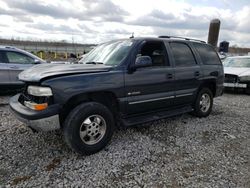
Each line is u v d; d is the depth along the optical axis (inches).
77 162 130.1
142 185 110.7
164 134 174.9
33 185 108.7
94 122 139.1
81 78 132.9
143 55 165.8
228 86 379.2
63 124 133.9
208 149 151.3
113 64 154.2
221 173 122.3
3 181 111.3
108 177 116.6
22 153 139.5
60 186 108.5
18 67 295.9
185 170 124.9
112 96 149.0
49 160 131.9
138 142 158.4
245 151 149.8
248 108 271.9
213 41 622.2
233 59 444.1
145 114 171.6
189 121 208.4
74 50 1439.5
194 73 199.5
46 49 1541.6
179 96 189.5
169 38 191.8
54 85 124.3
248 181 115.6
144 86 161.0
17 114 134.1
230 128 193.5
